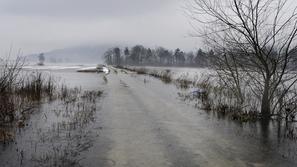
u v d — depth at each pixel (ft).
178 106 36.96
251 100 32.73
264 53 26.66
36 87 43.96
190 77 94.94
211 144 19.88
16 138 20.33
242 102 32.07
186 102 40.60
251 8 25.72
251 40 26.58
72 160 16.21
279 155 17.63
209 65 36.58
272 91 28.02
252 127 25.18
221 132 23.32
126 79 94.63
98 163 15.84
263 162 16.40
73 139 20.49
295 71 27.25
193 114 31.37
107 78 99.19
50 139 20.35
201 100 42.14
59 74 127.95
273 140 21.02
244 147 19.25
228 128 24.79
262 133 23.07
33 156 16.70
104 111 32.50
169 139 21.02
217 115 30.81
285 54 26.16
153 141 20.42
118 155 17.25
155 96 47.83
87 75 125.59
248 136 22.13
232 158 17.03
